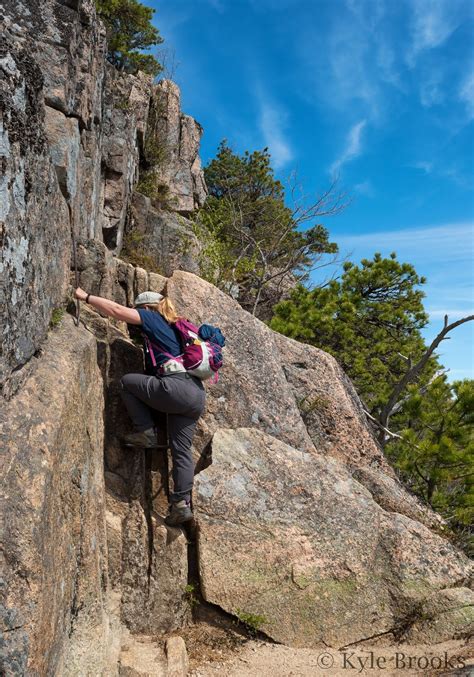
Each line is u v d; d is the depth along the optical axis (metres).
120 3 14.84
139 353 4.51
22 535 2.09
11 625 1.96
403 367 10.68
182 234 8.50
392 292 12.12
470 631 4.20
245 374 5.11
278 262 14.47
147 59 15.00
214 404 4.88
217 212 13.22
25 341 2.66
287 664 3.78
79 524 2.95
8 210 2.40
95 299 3.99
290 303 10.34
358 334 11.38
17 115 2.52
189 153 11.45
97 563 3.26
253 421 5.01
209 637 3.97
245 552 4.20
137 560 3.93
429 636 4.19
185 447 4.15
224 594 4.05
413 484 7.13
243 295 12.40
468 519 6.36
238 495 4.40
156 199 9.77
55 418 2.59
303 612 4.12
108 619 3.43
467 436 6.78
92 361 3.70
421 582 4.38
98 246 4.54
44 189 3.09
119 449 4.17
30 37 3.71
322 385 5.77
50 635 2.24
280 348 5.82
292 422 5.21
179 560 4.05
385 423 7.53
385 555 4.50
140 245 8.17
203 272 8.59
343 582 4.28
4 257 2.35
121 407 4.26
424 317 11.73
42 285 3.03
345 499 4.71
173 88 11.57
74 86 4.38
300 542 4.34
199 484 4.34
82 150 4.83
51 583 2.30
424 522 5.30
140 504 4.09
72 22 4.20
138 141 9.73
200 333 4.25
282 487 4.57
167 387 3.97
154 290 5.12
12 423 2.36
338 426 5.64
